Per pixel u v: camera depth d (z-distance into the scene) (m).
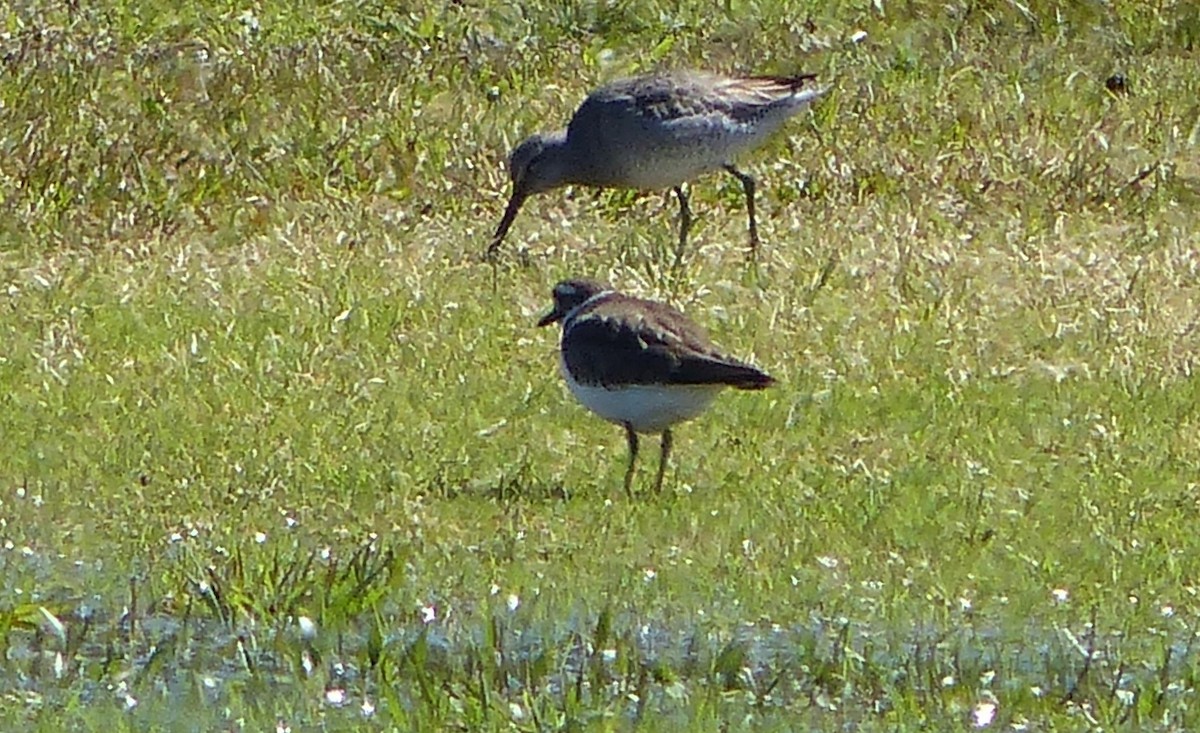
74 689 10.34
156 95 19.22
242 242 17.38
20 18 20.41
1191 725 10.13
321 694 10.28
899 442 13.72
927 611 11.43
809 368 14.89
